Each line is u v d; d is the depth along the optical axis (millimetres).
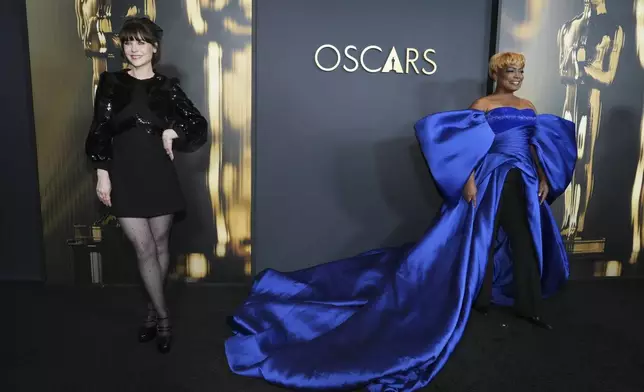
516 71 2617
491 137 2521
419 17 3127
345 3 3068
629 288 3254
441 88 3201
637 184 3371
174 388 1968
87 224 3086
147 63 2229
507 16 3096
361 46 3113
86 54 2934
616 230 3387
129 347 2314
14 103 3010
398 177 3250
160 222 2281
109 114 2129
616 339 2480
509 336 2504
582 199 3334
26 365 2119
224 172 3096
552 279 2840
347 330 2270
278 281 2877
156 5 2920
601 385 2035
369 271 2896
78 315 2678
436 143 2537
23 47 2973
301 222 3236
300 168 3186
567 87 3211
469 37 3174
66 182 3041
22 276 3180
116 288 3104
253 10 2971
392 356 2086
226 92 3023
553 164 2645
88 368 2105
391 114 3191
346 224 3264
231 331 2520
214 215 3131
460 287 2322
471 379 2074
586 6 3150
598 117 3271
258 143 3133
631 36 3223
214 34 2969
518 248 2635
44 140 2990
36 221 3135
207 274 3182
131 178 2166
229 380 2043
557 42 3160
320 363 2061
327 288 2881
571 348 2375
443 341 2145
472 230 2512
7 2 2934
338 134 3176
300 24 3057
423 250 2525
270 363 2066
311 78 3109
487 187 2586
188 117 2297
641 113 3307
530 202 2564
